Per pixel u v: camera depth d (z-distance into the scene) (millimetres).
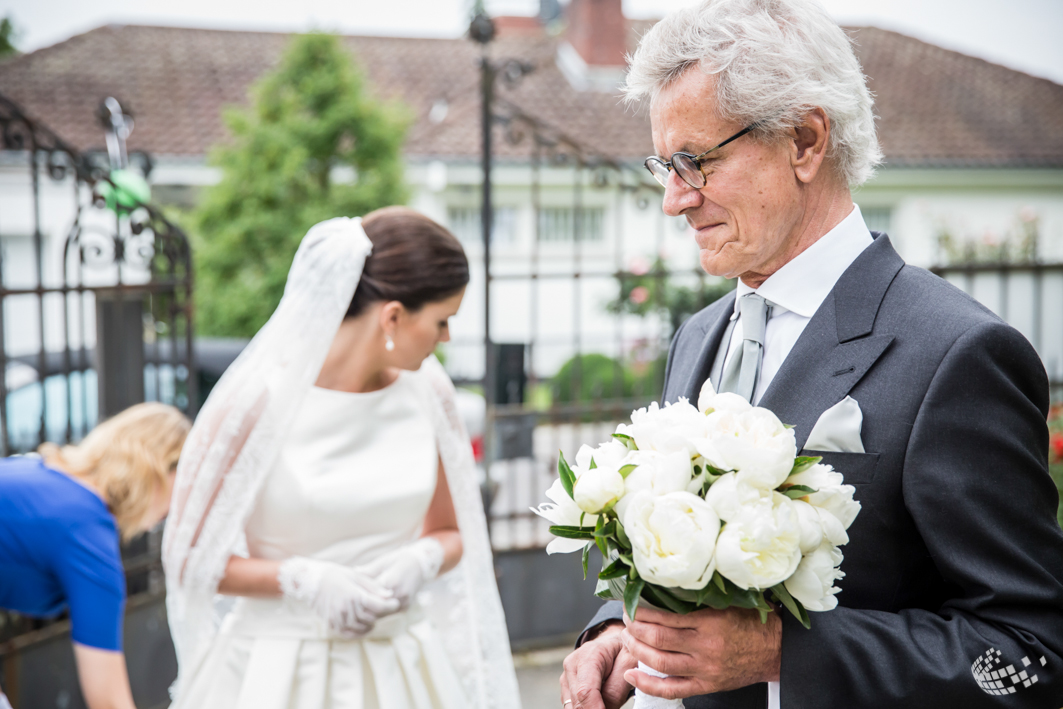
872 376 1190
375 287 2014
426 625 2180
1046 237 11242
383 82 13023
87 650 2102
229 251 9625
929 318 1180
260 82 10281
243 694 1919
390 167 10117
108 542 2154
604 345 10727
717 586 1039
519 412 3965
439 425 2271
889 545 1165
